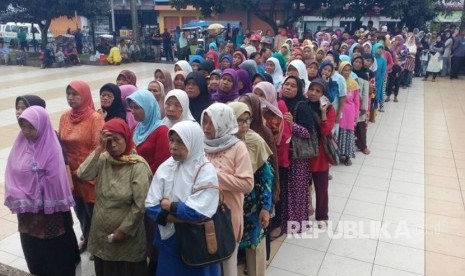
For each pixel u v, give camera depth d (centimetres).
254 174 315
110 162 284
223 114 277
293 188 419
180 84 509
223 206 263
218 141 282
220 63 727
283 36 1358
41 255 328
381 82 905
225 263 295
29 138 307
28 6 2086
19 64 1881
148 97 331
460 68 1606
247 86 489
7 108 973
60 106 1001
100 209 285
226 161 280
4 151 670
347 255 405
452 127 879
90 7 2180
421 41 1614
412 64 1341
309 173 438
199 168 251
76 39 2266
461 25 1698
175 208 242
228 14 2477
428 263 393
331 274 375
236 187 274
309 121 403
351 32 1919
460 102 1132
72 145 361
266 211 316
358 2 1816
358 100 646
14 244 414
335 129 611
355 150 714
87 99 367
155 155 327
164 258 259
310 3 1881
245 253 346
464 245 424
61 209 314
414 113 1000
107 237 283
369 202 521
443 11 2048
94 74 1547
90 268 374
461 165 655
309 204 476
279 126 376
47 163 306
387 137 803
